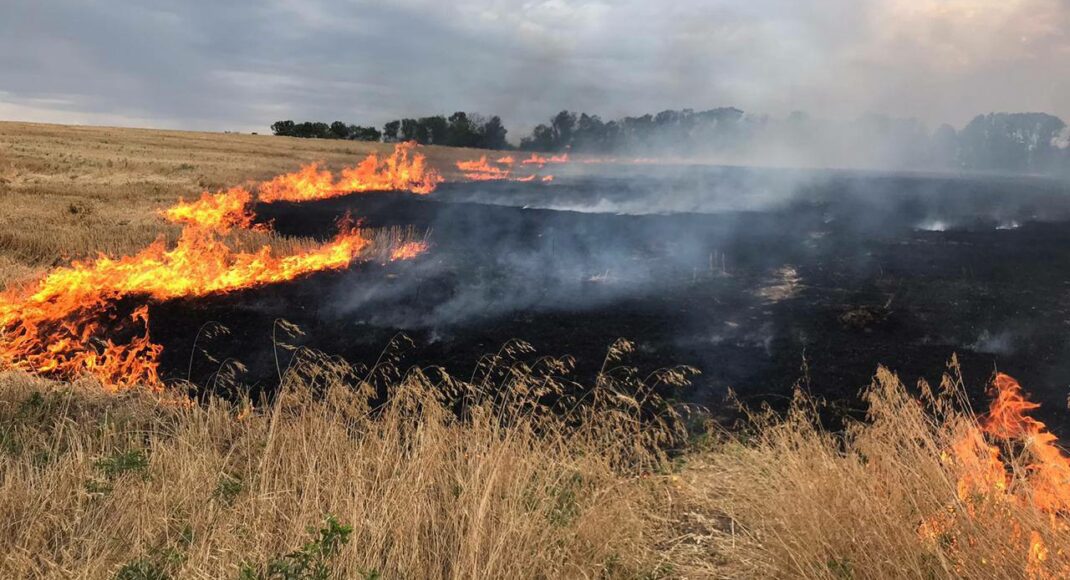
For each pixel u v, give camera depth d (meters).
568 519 3.76
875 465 3.69
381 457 4.30
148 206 22.88
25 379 7.24
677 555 3.84
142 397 6.68
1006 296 11.31
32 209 20.33
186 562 3.35
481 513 3.46
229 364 9.16
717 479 4.84
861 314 10.30
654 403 6.77
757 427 6.16
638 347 9.55
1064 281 12.24
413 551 3.42
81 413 5.96
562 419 6.40
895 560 3.00
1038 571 2.81
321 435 4.80
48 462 4.52
